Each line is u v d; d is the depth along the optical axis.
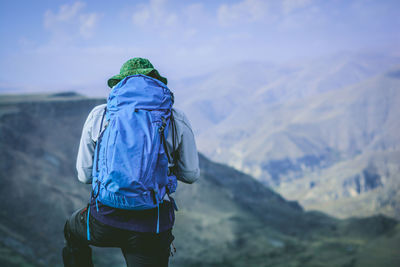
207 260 77.00
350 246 98.56
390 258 83.38
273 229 104.31
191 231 91.06
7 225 60.31
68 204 72.50
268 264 77.94
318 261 84.62
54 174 80.56
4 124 83.88
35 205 68.56
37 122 93.69
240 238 91.00
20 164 76.81
